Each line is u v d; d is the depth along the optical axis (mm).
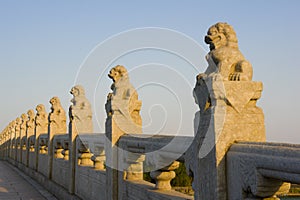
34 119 17375
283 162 2674
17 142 23891
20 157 21484
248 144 3215
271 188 3012
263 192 3016
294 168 2564
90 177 8281
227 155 3400
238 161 3229
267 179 2975
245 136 3467
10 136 27719
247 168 3104
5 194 11555
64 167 10953
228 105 3490
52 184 11844
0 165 23984
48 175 12922
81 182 9086
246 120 3484
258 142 3148
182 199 4457
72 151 9867
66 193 10008
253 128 3498
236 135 3451
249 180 3072
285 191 3051
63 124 13328
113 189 6609
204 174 3645
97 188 7672
